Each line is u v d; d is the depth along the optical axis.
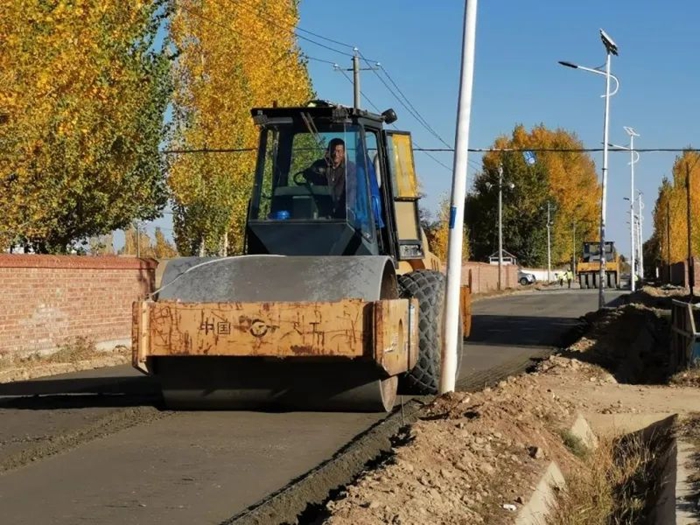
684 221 71.75
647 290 57.12
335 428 10.77
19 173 20.19
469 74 12.30
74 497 7.90
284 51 38.66
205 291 10.90
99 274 22.98
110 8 22.83
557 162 100.44
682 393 14.88
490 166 99.62
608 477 10.98
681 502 8.63
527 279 91.88
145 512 7.46
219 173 34.94
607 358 21.31
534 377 16.50
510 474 9.12
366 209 12.41
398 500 7.45
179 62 34.84
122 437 10.34
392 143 14.29
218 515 7.39
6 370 18.31
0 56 19.05
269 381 11.20
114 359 21.09
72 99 20.84
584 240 105.19
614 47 41.81
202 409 11.74
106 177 25.56
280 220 12.26
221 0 34.84
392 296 11.94
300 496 7.89
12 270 19.92
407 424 10.73
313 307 10.34
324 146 12.50
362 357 10.35
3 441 10.08
